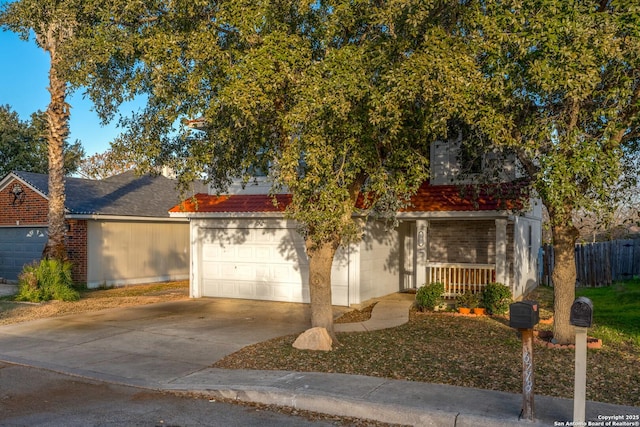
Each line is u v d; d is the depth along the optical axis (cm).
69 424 599
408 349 907
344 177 872
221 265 1617
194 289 1623
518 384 701
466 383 707
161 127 1044
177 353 917
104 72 984
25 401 684
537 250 1941
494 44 767
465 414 581
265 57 809
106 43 882
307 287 1499
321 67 816
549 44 721
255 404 670
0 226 2052
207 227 1628
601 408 600
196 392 712
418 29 832
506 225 1386
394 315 1252
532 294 1669
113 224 1980
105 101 1027
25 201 1984
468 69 756
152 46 865
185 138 1069
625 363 808
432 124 782
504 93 799
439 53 765
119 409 650
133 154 1041
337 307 1402
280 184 951
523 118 873
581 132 757
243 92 790
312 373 759
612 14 768
